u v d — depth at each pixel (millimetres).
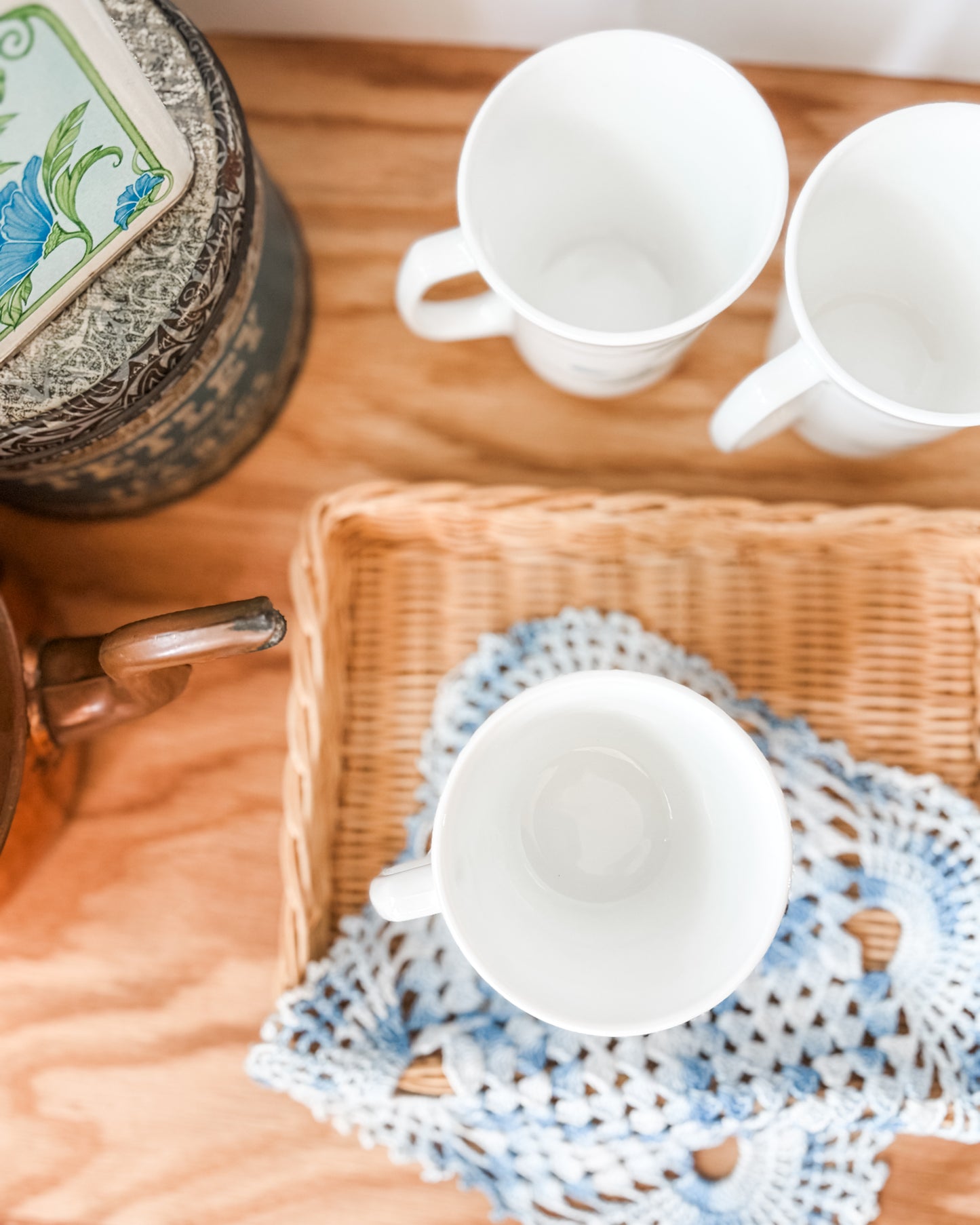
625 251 481
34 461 393
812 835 448
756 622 484
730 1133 418
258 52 525
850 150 375
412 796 477
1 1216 466
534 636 472
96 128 310
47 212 320
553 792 430
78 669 385
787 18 490
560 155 427
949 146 385
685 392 513
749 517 461
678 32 511
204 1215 464
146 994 481
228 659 501
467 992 439
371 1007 431
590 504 460
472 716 465
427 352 516
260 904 487
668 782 423
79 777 493
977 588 476
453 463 514
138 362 368
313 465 514
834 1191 437
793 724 468
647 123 415
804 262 434
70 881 488
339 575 477
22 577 482
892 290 466
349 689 485
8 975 483
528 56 528
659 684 355
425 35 522
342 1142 468
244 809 494
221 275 377
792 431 505
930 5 468
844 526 460
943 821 451
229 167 375
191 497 511
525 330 419
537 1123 419
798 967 439
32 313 352
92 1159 469
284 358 488
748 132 379
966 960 436
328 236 521
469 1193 462
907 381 462
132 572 510
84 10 279
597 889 418
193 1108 472
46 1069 476
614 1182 436
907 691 479
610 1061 417
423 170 522
